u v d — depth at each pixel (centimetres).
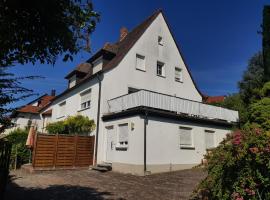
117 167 1619
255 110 600
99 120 1848
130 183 1175
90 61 2288
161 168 1546
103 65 2098
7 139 671
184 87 2341
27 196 866
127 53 2009
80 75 2475
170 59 2284
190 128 1786
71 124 1970
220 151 495
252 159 429
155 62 2169
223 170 477
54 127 2064
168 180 1256
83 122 1905
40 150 1636
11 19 371
